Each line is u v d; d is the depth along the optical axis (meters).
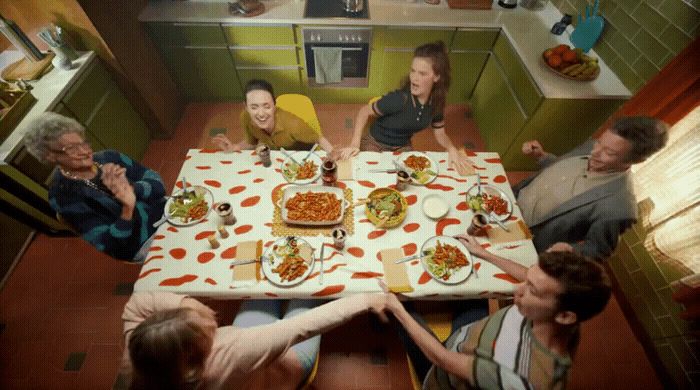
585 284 0.92
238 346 1.05
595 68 2.30
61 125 1.48
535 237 1.84
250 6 2.64
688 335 1.85
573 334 1.03
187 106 3.35
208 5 2.75
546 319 1.01
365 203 1.63
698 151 1.71
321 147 2.18
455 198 1.71
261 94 1.87
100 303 2.18
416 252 1.51
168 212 1.61
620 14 2.27
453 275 1.44
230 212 1.53
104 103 2.46
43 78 2.15
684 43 1.88
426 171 1.81
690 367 1.85
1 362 1.97
